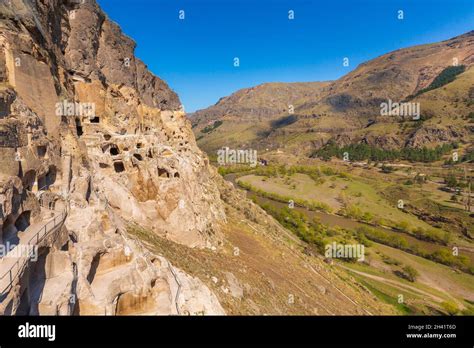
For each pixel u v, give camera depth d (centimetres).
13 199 1597
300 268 5481
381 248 9900
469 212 12950
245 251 4800
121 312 2044
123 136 3966
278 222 9869
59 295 1563
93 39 4194
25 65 2341
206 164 7525
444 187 16538
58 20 3506
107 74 4494
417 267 8825
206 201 5047
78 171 2728
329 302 4525
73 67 3694
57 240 1802
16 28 2397
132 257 2269
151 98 6041
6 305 1206
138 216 3462
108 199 3319
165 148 4456
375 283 7619
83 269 1897
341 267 8156
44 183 2248
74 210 2300
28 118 2098
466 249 10338
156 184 3816
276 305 3325
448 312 6581
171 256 2894
